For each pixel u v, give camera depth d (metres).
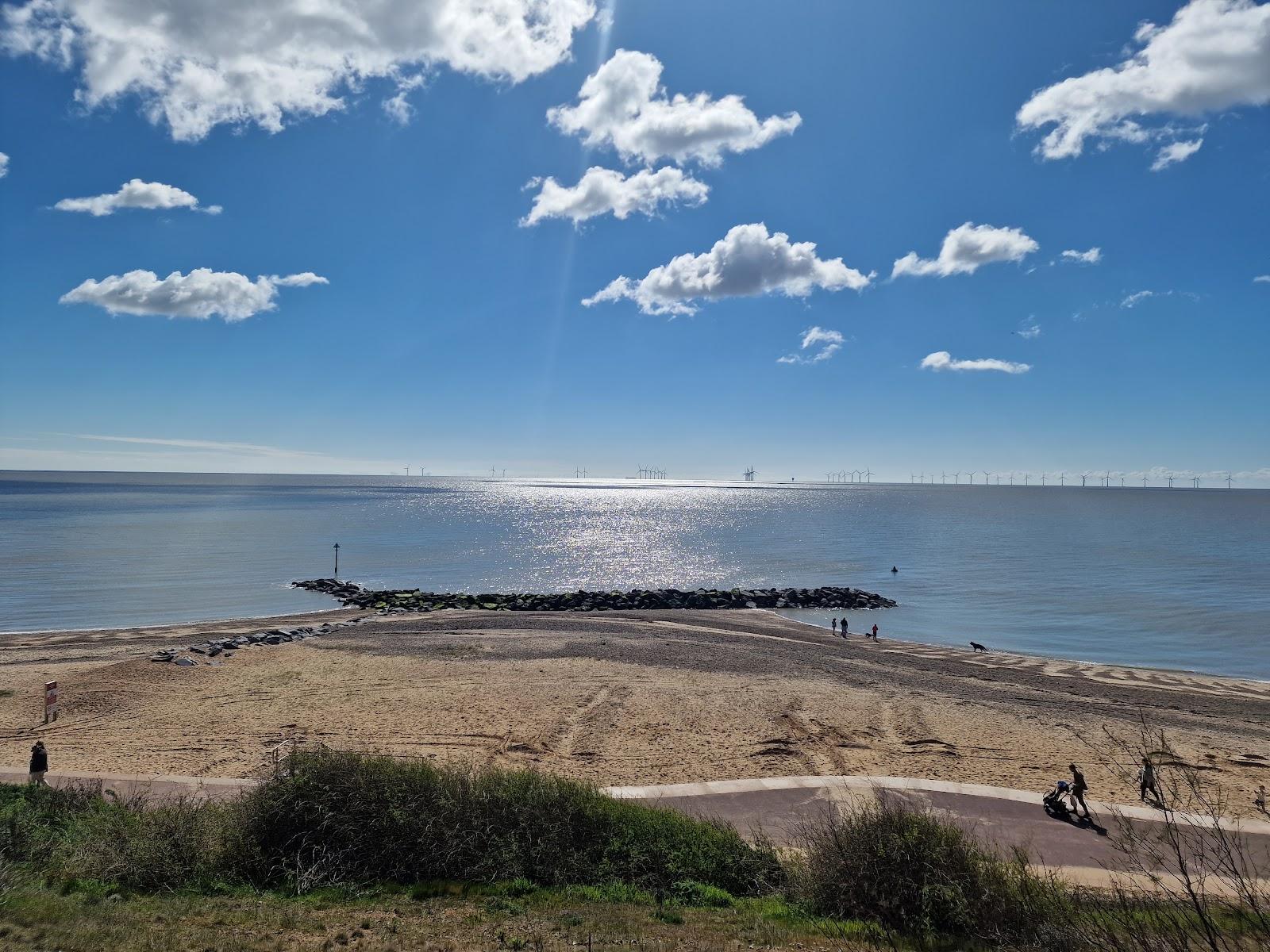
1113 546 102.56
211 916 9.21
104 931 8.29
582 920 9.59
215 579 64.62
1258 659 40.94
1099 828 15.07
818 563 84.06
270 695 26.94
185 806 12.98
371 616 48.81
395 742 21.78
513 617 48.66
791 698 27.34
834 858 10.98
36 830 11.99
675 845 12.37
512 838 11.79
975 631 48.47
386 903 10.13
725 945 8.86
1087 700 29.22
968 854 10.62
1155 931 7.26
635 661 33.75
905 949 9.06
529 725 23.53
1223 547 101.94
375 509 174.38
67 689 27.50
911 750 21.67
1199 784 19.17
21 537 92.88
